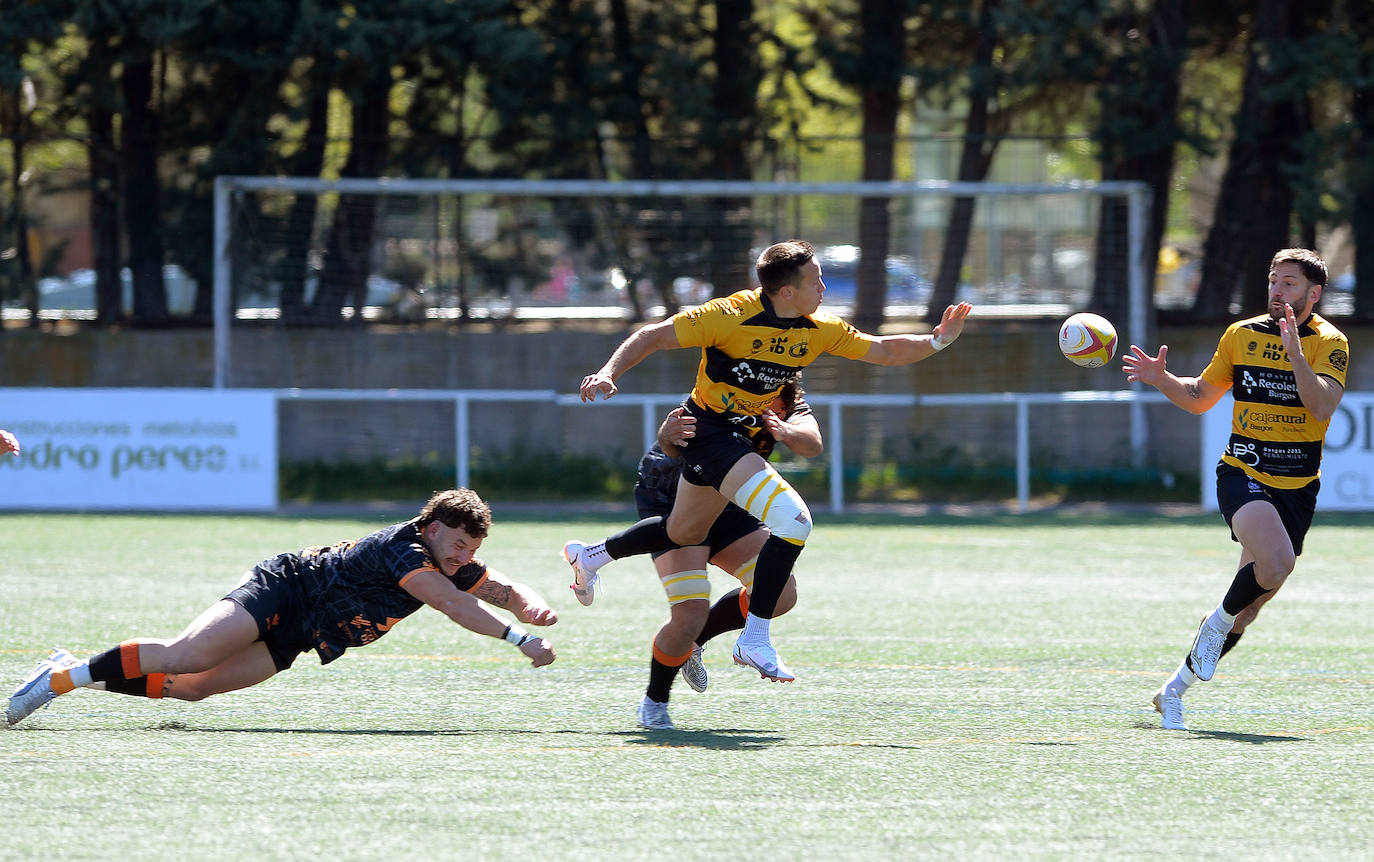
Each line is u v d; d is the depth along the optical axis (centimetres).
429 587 1784
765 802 1497
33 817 1418
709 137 6444
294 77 6091
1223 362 1962
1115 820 1437
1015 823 1424
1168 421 6181
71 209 6662
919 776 1614
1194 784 1583
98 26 5747
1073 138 6288
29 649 2461
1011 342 6306
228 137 6225
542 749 1745
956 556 3953
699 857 1309
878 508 5341
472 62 6038
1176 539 4353
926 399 5112
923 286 6662
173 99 6481
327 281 6284
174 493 4891
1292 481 1906
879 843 1355
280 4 5725
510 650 2523
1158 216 6588
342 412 6169
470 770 1625
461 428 5069
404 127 6581
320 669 2320
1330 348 1898
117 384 6469
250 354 6244
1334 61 5881
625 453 5966
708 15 6588
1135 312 5881
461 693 2141
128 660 1800
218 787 1536
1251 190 6475
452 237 6378
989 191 5738
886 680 2275
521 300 6500
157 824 1397
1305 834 1394
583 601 1995
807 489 5719
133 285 6669
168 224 6556
